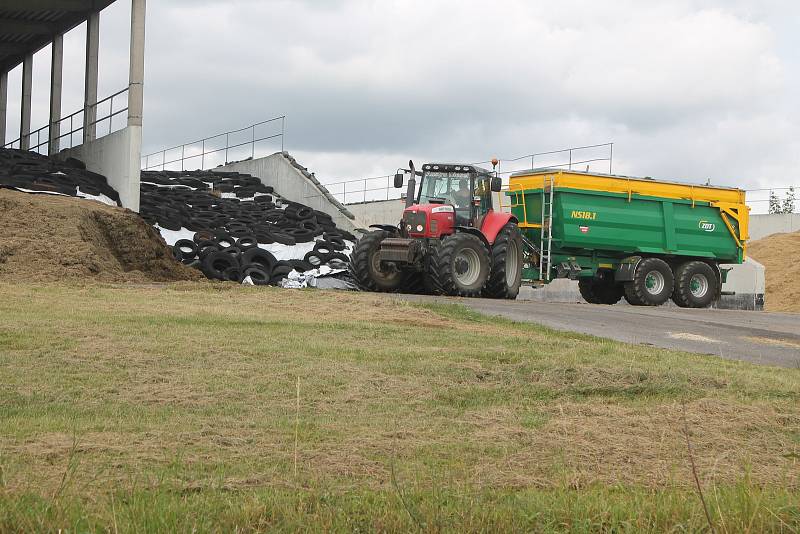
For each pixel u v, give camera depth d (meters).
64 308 13.77
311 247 26.94
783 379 11.23
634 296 23.78
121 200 26.28
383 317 14.78
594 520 5.36
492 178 21.23
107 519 4.95
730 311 20.98
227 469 6.26
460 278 20.06
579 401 9.56
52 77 33.16
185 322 13.01
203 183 33.75
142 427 7.52
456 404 9.08
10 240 19.52
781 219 38.59
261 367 10.23
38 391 8.73
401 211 33.16
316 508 5.38
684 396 9.91
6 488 5.36
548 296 29.30
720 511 5.30
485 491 5.89
